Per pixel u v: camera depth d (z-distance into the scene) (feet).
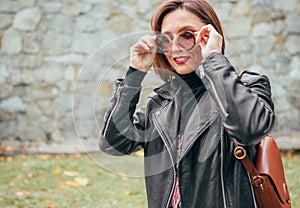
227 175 7.00
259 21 29.63
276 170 7.51
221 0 29.53
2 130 28.76
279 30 29.68
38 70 29.27
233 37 29.55
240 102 6.64
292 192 17.80
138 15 29.55
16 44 29.14
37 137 29.04
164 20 7.46
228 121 6.72
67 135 29.12
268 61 29.58
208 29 7.15
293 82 29.48
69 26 29.45
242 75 7.38
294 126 28.89
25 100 29.12
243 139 6.65
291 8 29.73
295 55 29.68
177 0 7.45
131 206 17.22
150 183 7.39
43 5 29.30
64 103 29.27
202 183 6.97
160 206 7.25
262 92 7.07
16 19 29.17
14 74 29.07
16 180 20.02
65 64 29.40
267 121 6.68
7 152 25.79
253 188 7.22
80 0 29.48
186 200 6.98
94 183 20.25
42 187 19.35
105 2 29.55
